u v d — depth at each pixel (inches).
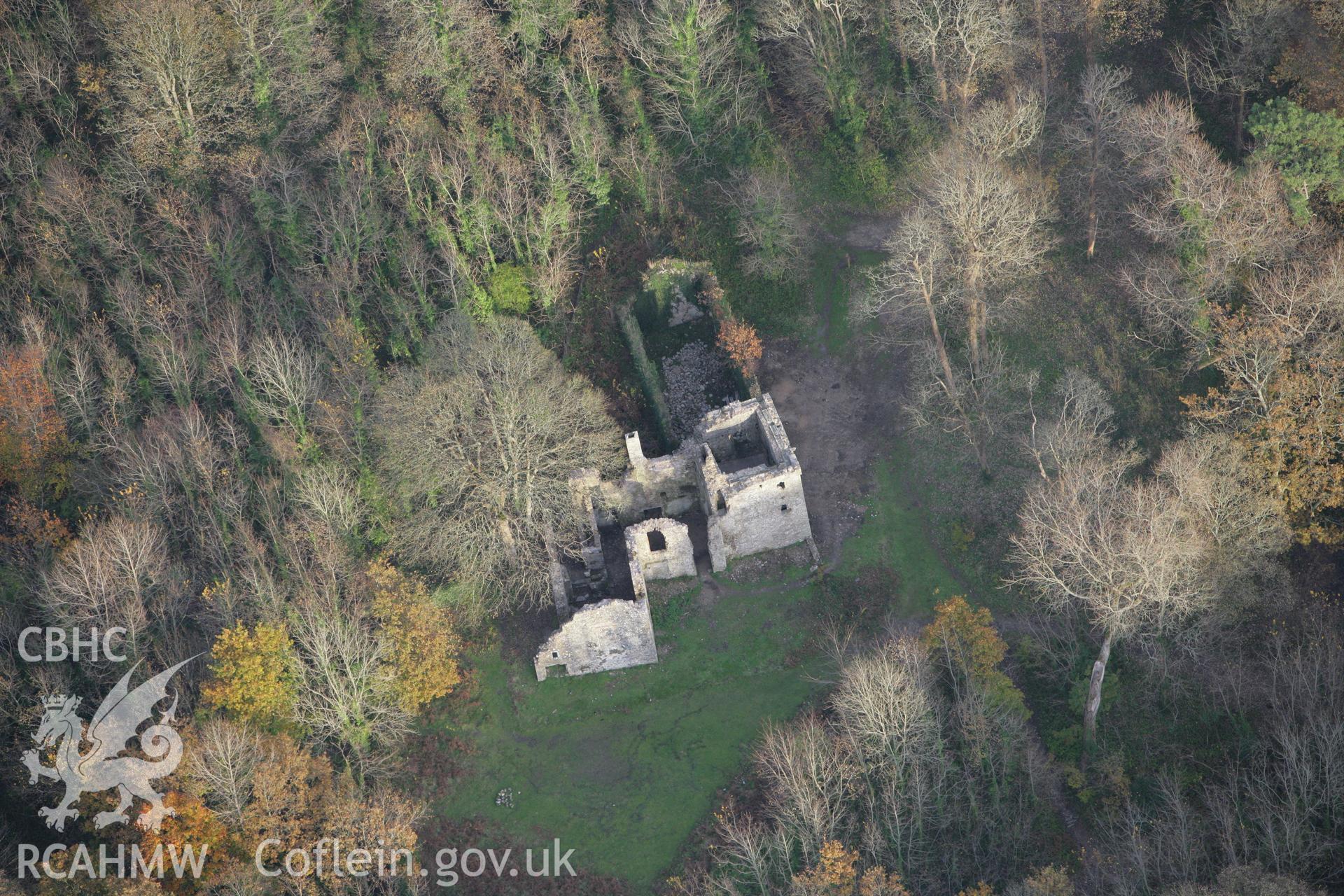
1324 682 4165.8
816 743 3991.1
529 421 4392.2
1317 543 4416.8
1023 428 4766.2
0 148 4859.7
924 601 4520.2
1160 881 3907.5
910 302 4702.3
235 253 4835.1
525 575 4480.8
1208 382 4662.9
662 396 4827.8
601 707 4372.5
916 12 4943.4
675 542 4490.7
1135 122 4731.8
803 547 4611.2
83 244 4820.4
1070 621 4367.6
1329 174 4485.7
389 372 4699.8
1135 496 4092.0
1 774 3924.7
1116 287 4926.2
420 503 4456.2
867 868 3860.7
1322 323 4394.7
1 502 4365.2
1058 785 4207.7
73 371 4591.5
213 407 4650.6
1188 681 4279.0
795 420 4913.9
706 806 4165.8
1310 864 3865.7
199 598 4296.3
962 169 4495.6
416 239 4931.1
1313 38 4741.6
